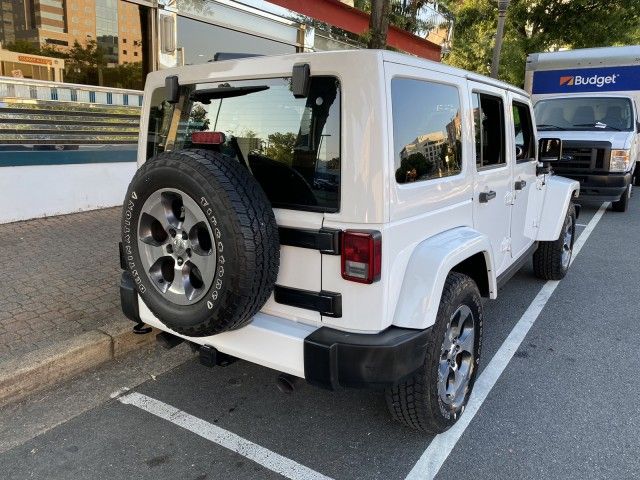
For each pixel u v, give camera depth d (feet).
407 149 8.68
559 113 33.91
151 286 9.00
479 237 10.21
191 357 13.05
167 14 25.90
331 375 8.11
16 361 11.30
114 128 25.66
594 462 9.41
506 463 9.36
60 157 23.72
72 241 20.27
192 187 7.89
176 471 9.08
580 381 12.21
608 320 15.81
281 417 10.67
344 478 8.97
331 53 7.94
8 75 21.85
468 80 10.77
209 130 9.68
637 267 21.24
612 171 29.99
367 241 7.82
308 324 8.64
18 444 9.64
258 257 7.84
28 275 16.58
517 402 11.29
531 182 15.56
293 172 8.52
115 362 12.66
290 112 8.53
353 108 7.82
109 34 24.75
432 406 9.29
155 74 10.44
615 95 33.53
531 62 41.22
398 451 9.67
